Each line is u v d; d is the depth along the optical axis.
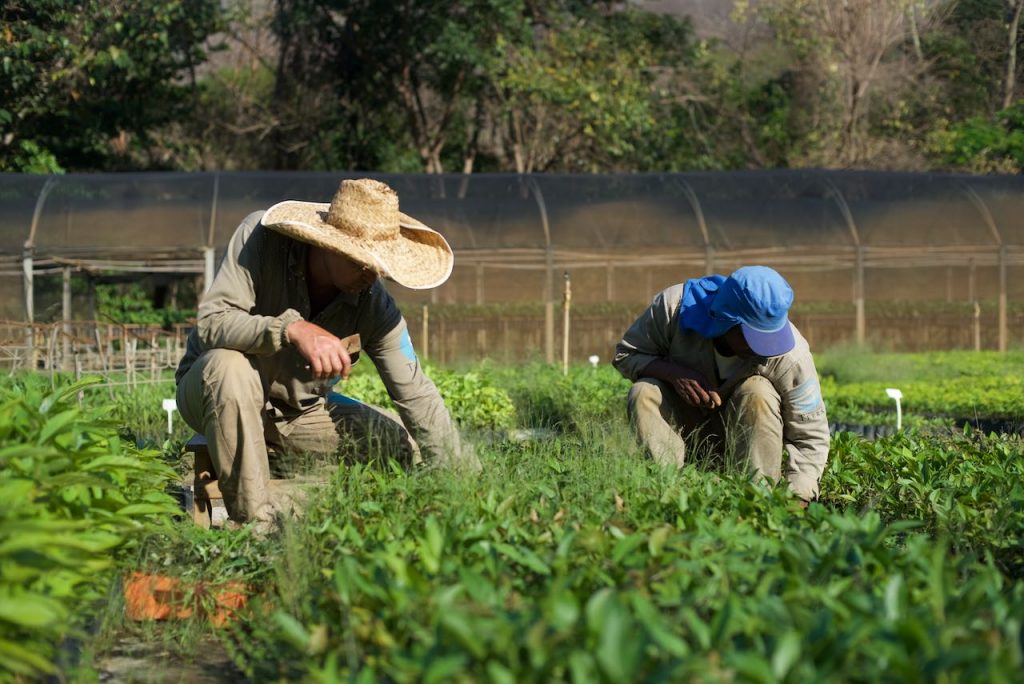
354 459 4.43
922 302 19.11
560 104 23.72
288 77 25.97
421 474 3.97
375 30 24.06
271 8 25.64
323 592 2.69
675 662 1.71
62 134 21.08
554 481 3.63
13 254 16.19
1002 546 3.29
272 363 4.25
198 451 4.23
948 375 14.35
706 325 4.57
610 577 2.36
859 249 18.14
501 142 28.31
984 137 22.75
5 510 2.33
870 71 24.55
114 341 17.38
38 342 11.56
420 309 17.45
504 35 23.81
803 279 18.72
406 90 25.45
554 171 25.77
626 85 23.97
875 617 1.95
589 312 17.89
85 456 3.08
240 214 16.92
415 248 4.11
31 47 16.81
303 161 27.12
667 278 18.30
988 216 18.50
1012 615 2.01
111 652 3.07
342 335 4.25
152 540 3.42
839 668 1.78
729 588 2.33
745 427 4.52
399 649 1.98
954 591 2.21
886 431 9.07
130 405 8.91
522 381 10.82
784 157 27.38
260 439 3.95
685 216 17.95
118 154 23.92
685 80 27.44
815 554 2.54
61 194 16.67
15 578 2.19
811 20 24.69
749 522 3.21
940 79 23.44
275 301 4.12
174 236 16.62
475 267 17.83
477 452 4.36
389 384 4.38
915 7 22.47
